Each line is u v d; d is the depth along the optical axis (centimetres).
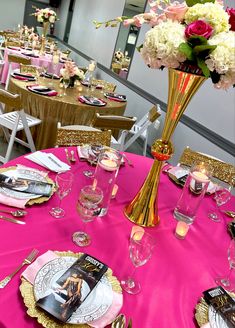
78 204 111
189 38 101
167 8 110
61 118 303
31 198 123
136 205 131
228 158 292
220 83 109
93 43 683
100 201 117
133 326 82
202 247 125
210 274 110
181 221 132
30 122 295
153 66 114
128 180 164
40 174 142
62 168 154
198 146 331
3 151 323
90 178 154
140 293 94
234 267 109
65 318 76
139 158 197
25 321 76
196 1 113
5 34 686
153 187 129
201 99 331
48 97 298
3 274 87
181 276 106
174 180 173
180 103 117
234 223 143
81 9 777
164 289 98
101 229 120
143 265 106
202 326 86
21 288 83
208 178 136
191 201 138
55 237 108
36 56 529
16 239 103
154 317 87
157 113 292
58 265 93
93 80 422
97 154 167
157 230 129
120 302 86
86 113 307
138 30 477
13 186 127
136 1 490
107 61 604
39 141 315
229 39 100
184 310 92
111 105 329
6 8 956
